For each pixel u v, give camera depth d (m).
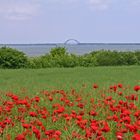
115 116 7.71
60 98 11.10
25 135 6.95
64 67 39.03
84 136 6.63
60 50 41.97
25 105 9.45
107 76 26.61
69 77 26.31
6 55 37.59
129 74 28.30
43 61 39.06
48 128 8.13
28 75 28.64
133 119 8.48
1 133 7.17
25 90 15.84
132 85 19.33
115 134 7.32
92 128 6.46
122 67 36.69
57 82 22.31
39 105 10.54
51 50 42.19
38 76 27.69
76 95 11.82
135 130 6.72
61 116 8.29
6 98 11.89
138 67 36.62
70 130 7.30
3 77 27.11
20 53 38.56
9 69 35.59
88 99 11.70
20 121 8.44
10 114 9.00
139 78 24.58
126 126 6.80
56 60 39.78
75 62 39.91
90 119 8.23
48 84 20.89
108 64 41.12
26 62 38.34
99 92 12.88
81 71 31.86
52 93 11.84
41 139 6.80
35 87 18.64
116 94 11.91
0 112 8.80
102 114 9.12
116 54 41.91
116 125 7.62
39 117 8.87
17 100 9.69
